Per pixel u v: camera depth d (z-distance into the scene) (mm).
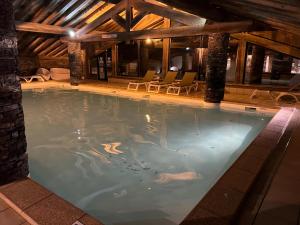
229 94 9086
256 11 4496
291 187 2410
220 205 2078
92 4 9734
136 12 11078
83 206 2775
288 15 3391
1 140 2436
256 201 2174
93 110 7500
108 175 3508
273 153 3273
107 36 9859
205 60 11859
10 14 2379
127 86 11297
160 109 7535
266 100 7777
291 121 4871
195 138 5070
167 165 3846
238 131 5492
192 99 8039
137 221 2518
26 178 2668
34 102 8602
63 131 5500
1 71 2348
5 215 2057
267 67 16766
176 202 2859
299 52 8602
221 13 6637
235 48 14805
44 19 9836
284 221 1894
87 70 14094
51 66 13938
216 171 3648
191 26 7535
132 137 5133
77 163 3889
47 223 1942
